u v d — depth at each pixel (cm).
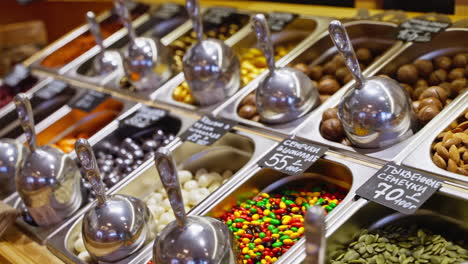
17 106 163
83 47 278
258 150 172
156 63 221
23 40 318
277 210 158
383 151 153
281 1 263
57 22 319
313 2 254
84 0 306
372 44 211
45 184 163
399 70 189
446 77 184
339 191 162
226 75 197
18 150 192
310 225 96
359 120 152
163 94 220
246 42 239
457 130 153
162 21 271
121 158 201
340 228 134
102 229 142
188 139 188
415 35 195
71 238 161
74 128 236
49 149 171
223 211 160
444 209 138
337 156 158
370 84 154
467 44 188
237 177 164
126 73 225
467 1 195
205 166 195
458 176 136
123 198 148
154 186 185
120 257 145
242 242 149
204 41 200
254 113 188
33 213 166
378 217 143
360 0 226
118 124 212
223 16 255
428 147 149
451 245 131
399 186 139
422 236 135
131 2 294
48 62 278
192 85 199
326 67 206
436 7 217
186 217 127
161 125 211
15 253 158
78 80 253
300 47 216
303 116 178
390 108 150
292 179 169
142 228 146
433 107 163
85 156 139
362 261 131
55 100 249
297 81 177
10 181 189
